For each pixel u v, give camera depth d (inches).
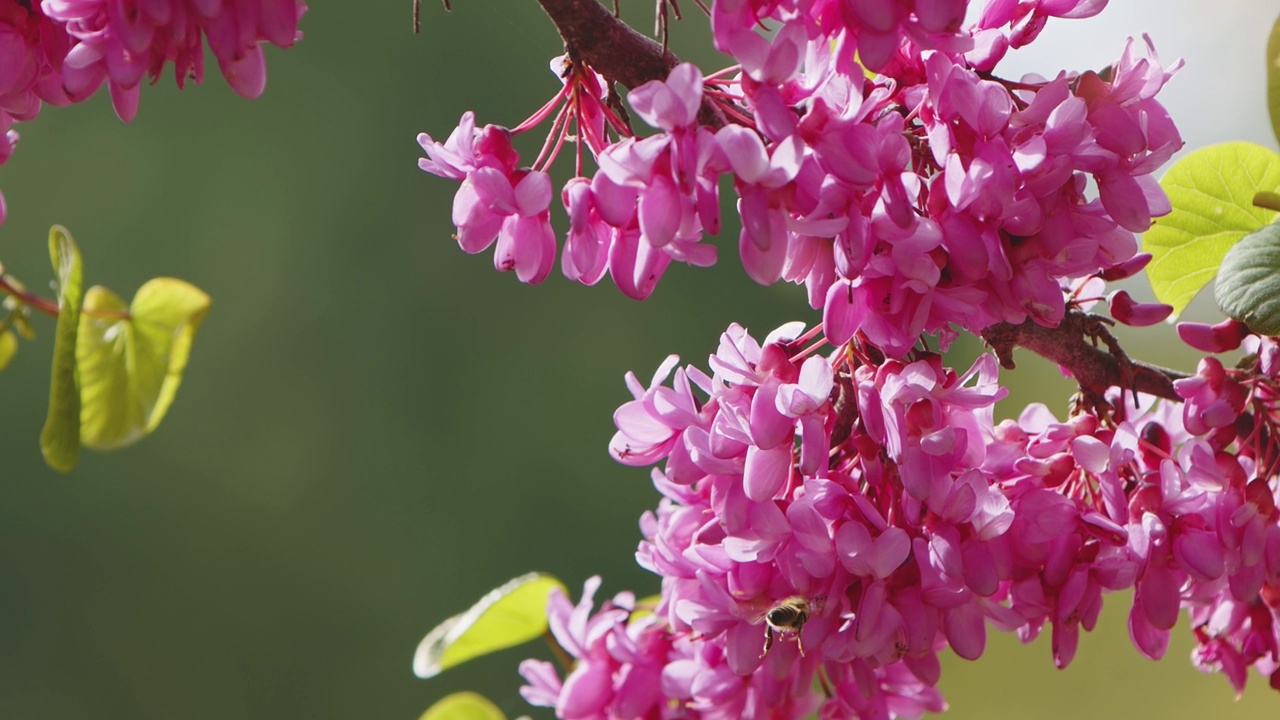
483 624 54.0
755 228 47.6
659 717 50.8
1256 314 49.7
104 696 164.6
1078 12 48.8
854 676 50.0
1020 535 49.2
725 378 49.1
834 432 49.3
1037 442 49.6
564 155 153.0
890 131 48.0
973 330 48.6
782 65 47.6
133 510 167.3
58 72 48.8
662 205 47.7
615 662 51.3
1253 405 50.2
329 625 173.2
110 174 173.6
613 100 48.8
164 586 167.6
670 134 47.6
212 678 168.4
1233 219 52.1
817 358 48.7
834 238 48.2
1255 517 49.4
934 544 48.6
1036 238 48.4
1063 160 48.2
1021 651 129.8
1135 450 49.4
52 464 53.1
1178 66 48.5
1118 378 50.3
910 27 47.8
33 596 162.1
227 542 170.2
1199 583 49.9
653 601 53.3
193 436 171.3
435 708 54.4
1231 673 50.9
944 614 49.0
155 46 48.1
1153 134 48.6
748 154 47.5
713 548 49.3
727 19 47.6
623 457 49.4
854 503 48.8
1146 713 117.0
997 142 48.1
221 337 175.2
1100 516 49.2
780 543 48.9
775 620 48.9
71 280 52.9
